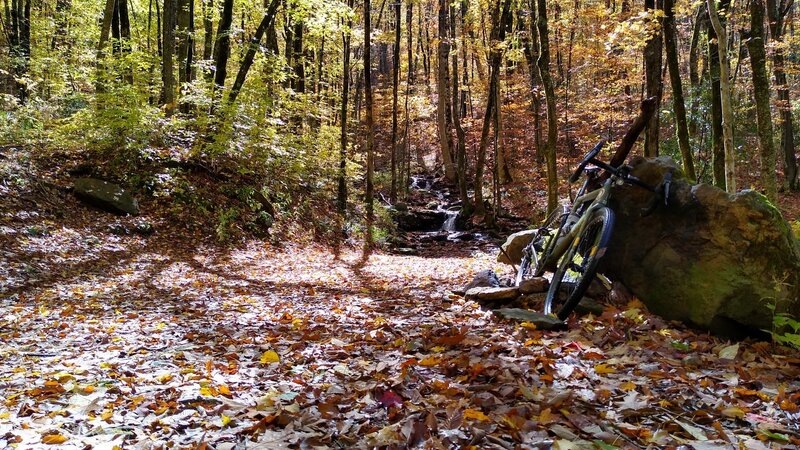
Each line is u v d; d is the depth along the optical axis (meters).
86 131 11.52
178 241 10.02
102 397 2.89
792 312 3.60
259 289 7.41
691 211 4.09
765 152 7.97
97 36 17.73
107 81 11.71
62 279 7.15
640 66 16.86
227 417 2.48
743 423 2.33
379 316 5.13
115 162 11.19
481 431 2.19
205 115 12.15
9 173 9.47
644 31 9.33
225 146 12.25
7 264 7.09
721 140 9.02
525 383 2.79
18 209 8.81
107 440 2.30
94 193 9.97
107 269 7.90
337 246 13.61
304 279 8.60
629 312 4.04
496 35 17.61
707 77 14.57
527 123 22.23
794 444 2.10
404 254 15.23
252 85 13.39
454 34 23.88
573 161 18.92
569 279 5.12
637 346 3.43
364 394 2.78
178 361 3.67
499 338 3.76
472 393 2.65
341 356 3.67
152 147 12.07
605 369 2.98
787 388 2.71
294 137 15.20
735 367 3.02
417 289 7.11
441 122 25.47
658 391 2.69
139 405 2.74
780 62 17.53
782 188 20.06
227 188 12.16
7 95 13.71
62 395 2.96
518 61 21.02
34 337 4.50
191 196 11.29
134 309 5.78
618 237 4.47
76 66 16.25
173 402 2.75
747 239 3.76
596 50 15.80
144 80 12.27
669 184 4.18
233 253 10.32
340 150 16.23
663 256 4.14
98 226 9.44
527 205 20.50
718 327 3.75
